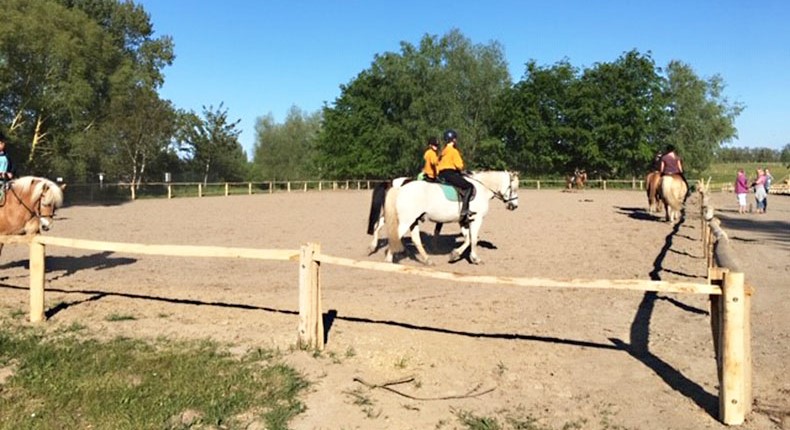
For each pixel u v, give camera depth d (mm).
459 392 5812
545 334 7598
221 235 17938
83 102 39312
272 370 6164
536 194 46812
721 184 61625
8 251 14430
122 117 50000
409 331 7629
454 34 70125
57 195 11219
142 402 5391
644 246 15594
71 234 17969
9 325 7809
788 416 5238
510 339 7379
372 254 14062
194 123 64188
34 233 11055
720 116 74000
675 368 6422
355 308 8789
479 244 15859
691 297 9648
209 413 5191
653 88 67938
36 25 35719
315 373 6184
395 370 6324
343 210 28906
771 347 7172
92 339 7230
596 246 15594
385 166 67562
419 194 12016
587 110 66562
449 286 10547
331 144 72062
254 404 5449
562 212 26562
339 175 71125
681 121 71375
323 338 7016
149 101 52688
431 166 12656
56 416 5164
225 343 7121
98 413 5172
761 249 15773
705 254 13391
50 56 37000
